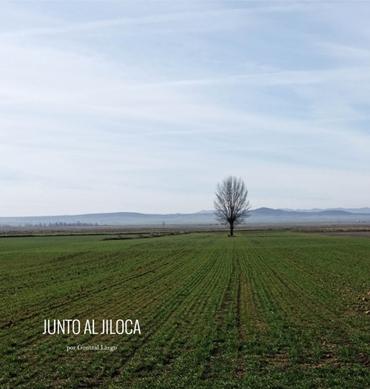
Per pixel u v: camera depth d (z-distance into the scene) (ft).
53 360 60.13
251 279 138.82
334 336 70.64
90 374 54.60
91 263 195.52
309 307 94.07
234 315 86.22
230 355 61.21
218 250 264.31
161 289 120.37
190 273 157.17
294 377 52.47
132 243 335.88
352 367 55.88
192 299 104.27
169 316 86.28
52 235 483.92
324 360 59.11
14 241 368.07
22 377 53.47
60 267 180.75
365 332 72.84
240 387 49.57
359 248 261.03
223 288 120.88
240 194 496.23
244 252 247.29
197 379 52.29
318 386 49.78
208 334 72.02
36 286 129.08
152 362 58.75
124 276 150.30
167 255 234.17
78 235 485.97
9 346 66.54
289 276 144.97
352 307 93.71
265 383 50.70
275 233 500.33
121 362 58.95
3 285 131.64
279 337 70.13
